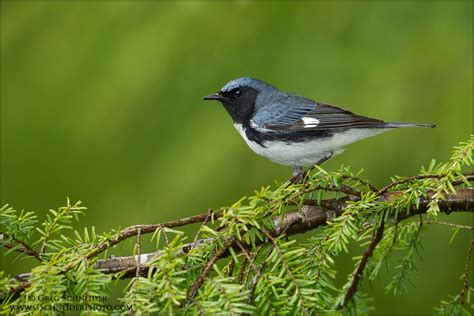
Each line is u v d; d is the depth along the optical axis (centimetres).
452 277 1130
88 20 1062
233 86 1043
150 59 1042
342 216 639
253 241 614
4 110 1055
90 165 1055
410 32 1045
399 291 721
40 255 630
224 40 1071
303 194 661
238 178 1047
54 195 1091
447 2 1045
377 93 1023
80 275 557
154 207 1020
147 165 1039
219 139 1045
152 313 537
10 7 1103
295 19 1077
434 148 1034
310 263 623
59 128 1057
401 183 675
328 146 1034
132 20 1063
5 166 1084
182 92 1059
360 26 1059
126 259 668
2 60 1059
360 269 625
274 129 1034
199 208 1018
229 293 535
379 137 1071
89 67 1044
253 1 1082
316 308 560
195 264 600
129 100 1040
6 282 567
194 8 1072
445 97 1002
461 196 707
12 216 628
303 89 1050
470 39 1021
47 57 1053
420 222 704
